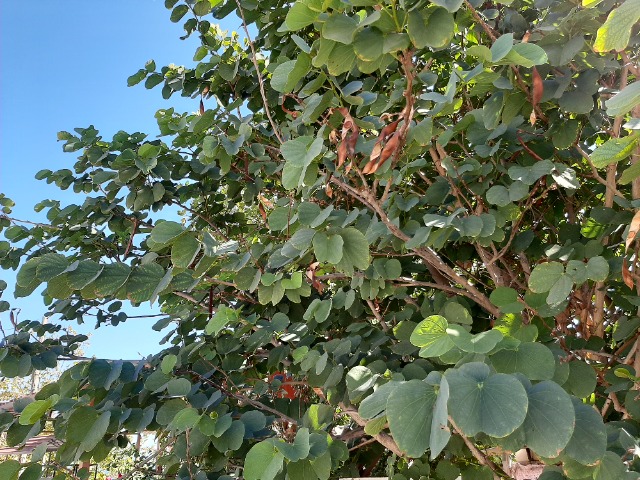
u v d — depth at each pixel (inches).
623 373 68.0
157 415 80.4
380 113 83.9
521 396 34.1
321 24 53.9
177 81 125.6
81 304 123.6
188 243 67.6
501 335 40.6
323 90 92.1
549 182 89.4
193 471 79.3
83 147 123.0
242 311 111.3
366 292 92.8
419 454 35.5
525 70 72.6
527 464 100.0
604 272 64.7
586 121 85.7
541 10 89.0
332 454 71.9
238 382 97.6
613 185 87.2
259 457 59.0
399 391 37.8
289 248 74.5
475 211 90.9
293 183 66.7
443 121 97.9
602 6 69.3
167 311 130.7
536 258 102.9
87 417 79.4
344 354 89.4
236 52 134.9
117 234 131.4
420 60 103.7
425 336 42.2
